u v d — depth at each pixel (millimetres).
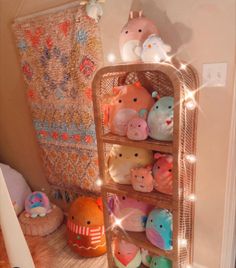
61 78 1634
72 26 1450
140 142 1141
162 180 1173
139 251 1449
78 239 1647
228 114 1170
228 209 1310
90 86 1523
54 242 1854
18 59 1834
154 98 1264
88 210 1643
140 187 1209
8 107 2129
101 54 1436
